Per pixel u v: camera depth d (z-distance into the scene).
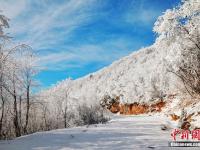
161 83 46.12
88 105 49.31
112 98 63.47
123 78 65.75
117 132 19.19
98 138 16.50
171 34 17.56
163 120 27.61
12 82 23.91
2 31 17.59
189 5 17.03
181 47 18.20
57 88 45.25
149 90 50.34
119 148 13.09
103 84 76.88
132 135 17.19
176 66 19.50
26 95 27.12
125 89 58.97
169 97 42.94
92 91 69.19
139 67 64.81
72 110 46.00
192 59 18.59
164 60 21.38
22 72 26.67
